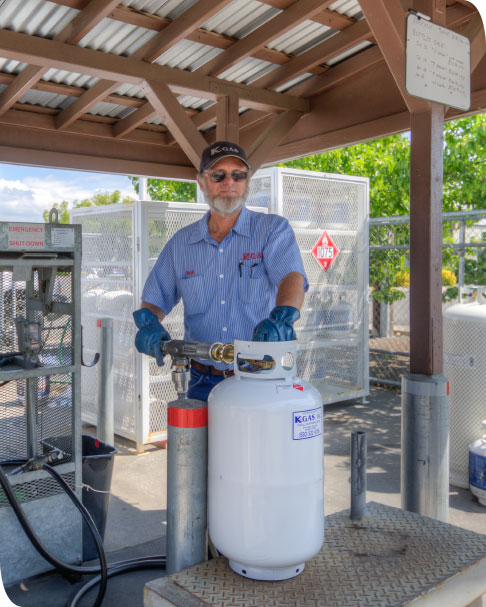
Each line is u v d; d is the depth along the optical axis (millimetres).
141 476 4723
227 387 1673
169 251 2615
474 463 4125
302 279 2354
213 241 2479
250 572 1666
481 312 4359
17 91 5156
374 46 5188
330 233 6512
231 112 5391
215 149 2363
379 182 10133
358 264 6848
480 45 3475
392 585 1646
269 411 1562
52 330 3080
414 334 3336
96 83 5477
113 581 3104
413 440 3252
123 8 4242
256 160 5613
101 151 6570
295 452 1581
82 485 3143
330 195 6512
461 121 9227
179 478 1728
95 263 5867
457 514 3955
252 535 1583
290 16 4445
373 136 5359
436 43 2982
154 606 1617
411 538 1966
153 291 2652
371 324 11133
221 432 1625
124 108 6148
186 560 1752
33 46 4266
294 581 1663
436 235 3289
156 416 5359
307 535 1619
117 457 5172
